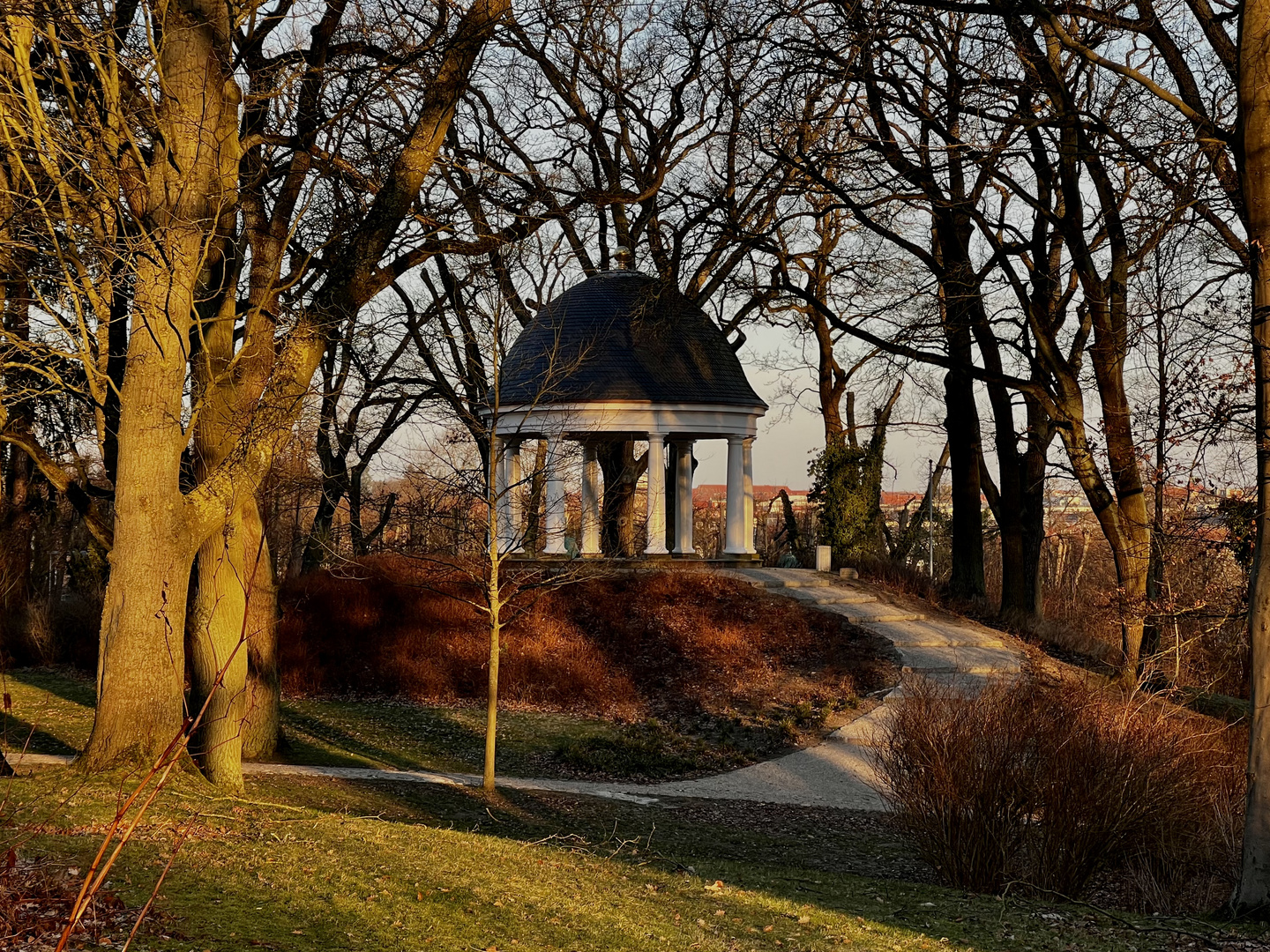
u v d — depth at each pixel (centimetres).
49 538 4506
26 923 705
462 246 1984
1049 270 2972
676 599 3369
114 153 1535
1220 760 1544
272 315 1748
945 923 1070
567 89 3988
